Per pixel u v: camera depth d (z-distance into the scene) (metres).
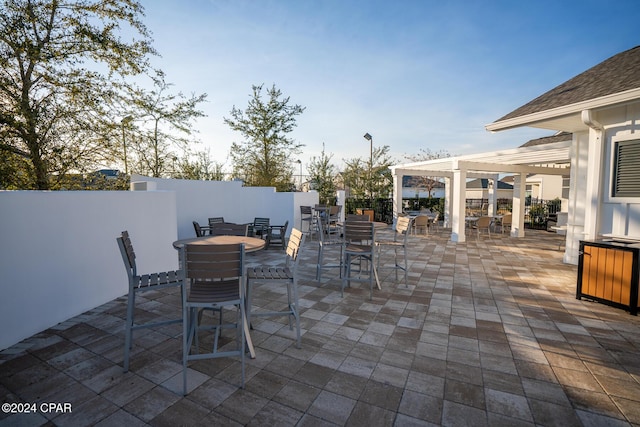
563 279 5.25
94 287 3.64
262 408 1.99
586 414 1.96
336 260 6.61
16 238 2.78
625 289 3.73
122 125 6.75
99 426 1.81
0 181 5.48
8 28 4.95
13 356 2.57
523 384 2.28
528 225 13.70
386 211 14.99
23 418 1.87
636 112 4.74
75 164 6.12
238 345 2.83
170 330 3.09
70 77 5.65
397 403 2.05
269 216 10.24
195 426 1.83
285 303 3.95
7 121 4.92
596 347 2.86
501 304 4.00
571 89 6.00
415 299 4.17
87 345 2.77
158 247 4.71
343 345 2.86
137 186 5.55
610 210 5.11
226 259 2.25
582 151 6.54
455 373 2.41
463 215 9.41
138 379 2.28
